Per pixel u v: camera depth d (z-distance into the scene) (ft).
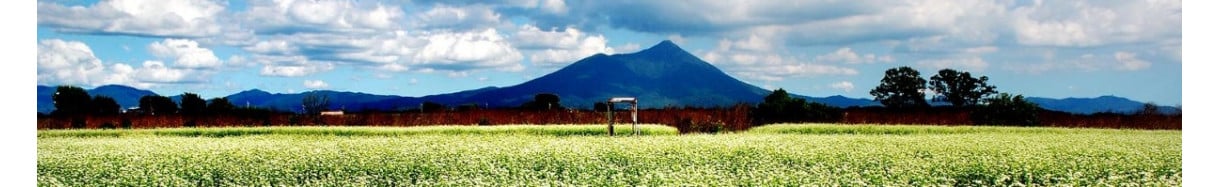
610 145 96.99
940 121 168.14
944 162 79.20
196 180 73.82
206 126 167.84
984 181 69.87
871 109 197.47
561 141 105.09
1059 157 84.99
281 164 81.92
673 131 137.90
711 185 63.87
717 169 74.74
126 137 130.21
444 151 91.76
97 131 138.62
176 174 77.00
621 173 70.38
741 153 88.02
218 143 111.34
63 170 80.89
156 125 167.84
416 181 71.05
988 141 106.83
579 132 136.15
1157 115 163.94
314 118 175.63
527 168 77.30
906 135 120.06
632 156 85.20
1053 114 170.81
